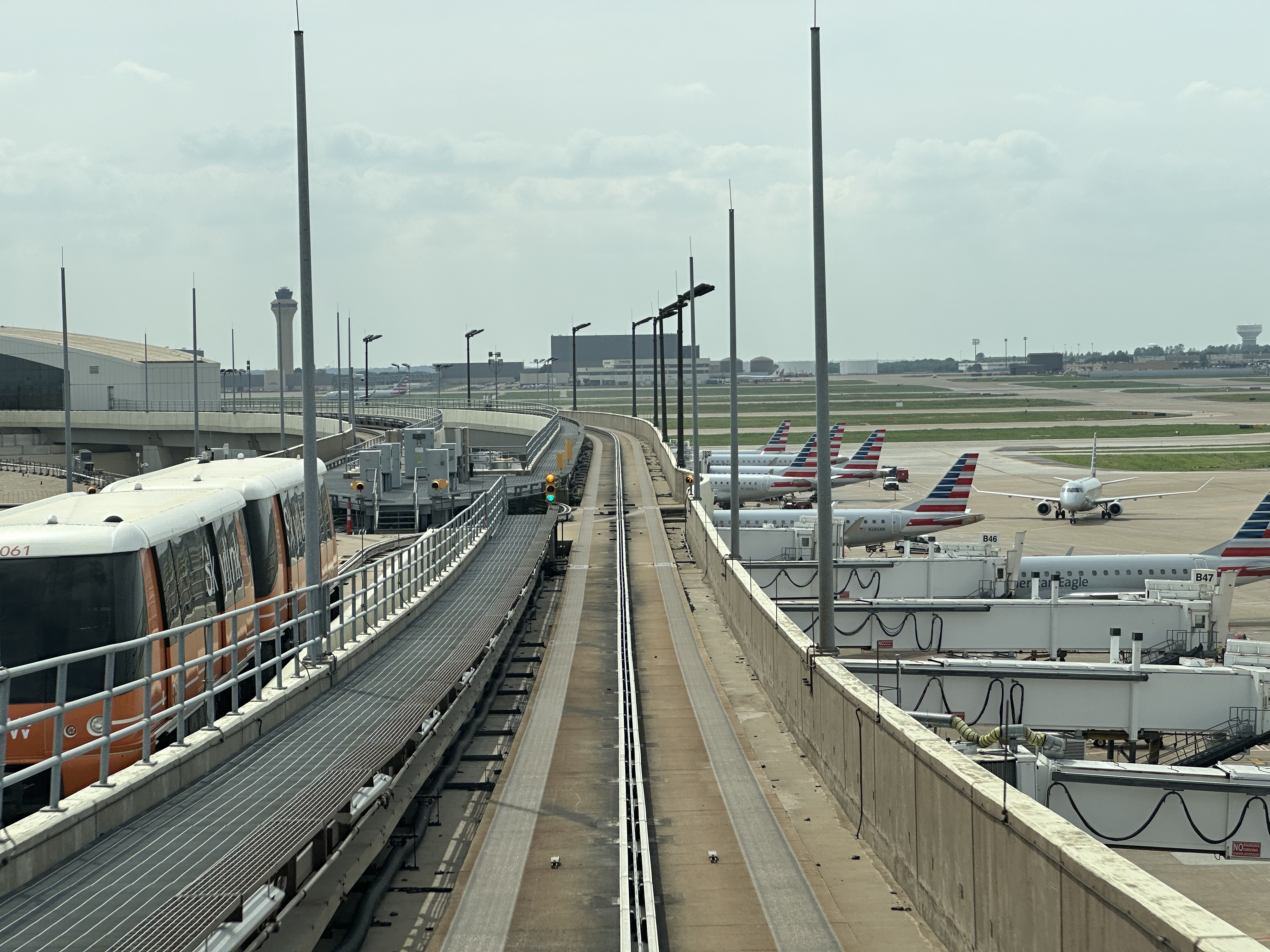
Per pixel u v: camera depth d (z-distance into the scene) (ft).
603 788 70.33
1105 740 104.99
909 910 51.55
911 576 166.71
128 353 493.77
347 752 54.08
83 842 41.27
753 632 106.52
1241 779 69.97
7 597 57.98
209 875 38.34
